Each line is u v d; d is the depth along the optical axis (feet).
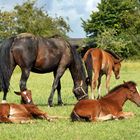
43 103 65.21
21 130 40.42
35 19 236.84
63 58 61.11
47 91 86.63
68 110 55.06
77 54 61.36
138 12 281.13
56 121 44.57
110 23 281.54
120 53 252.21
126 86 45.11
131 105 57.93
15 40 58.70
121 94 44.96
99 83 69.10
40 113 45.01
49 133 39.17
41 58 59.88
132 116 45.96
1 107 43.55
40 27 236.43
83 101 44.09
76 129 40.57
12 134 38.86
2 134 38.93
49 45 60.44
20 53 58.34
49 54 60.23
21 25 232.32
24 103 46.21
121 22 280.10
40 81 119.14
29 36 59.36
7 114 43.57
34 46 59.26
